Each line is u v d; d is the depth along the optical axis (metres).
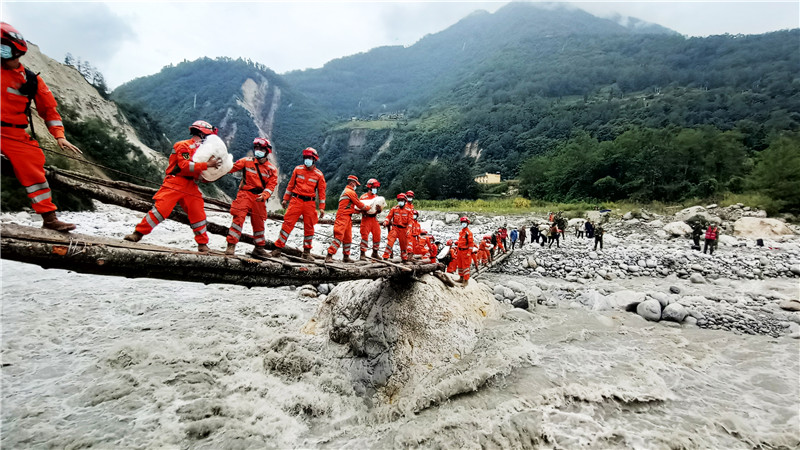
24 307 9.66
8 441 5.06
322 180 6.72
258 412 6.05
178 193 4.74
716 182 37.81
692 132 43.34
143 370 6.98
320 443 5.68
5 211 19.75
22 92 3.45
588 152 48.62
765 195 31.23
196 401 6.15
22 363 7.07
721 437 5.98
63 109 33.78
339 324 7.85
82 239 3.83
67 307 9.86
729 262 18.17
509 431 5.77
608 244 23.41
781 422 6.42
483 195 55.38
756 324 10.94
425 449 5.51
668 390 7.26
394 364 7.32
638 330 10.45
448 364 7.68
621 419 6.32
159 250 4.38
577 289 14.53
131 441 5.20
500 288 13.20
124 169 33.97
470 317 9.48
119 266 4.06
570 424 6.04
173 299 11.05
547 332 9.88
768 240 23.69
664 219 30.00
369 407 6.69
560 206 39.97
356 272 6.93
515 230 21.88
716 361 8.70
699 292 14.21
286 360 7.25
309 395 6.59
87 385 6.45
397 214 9.18
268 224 24.27
